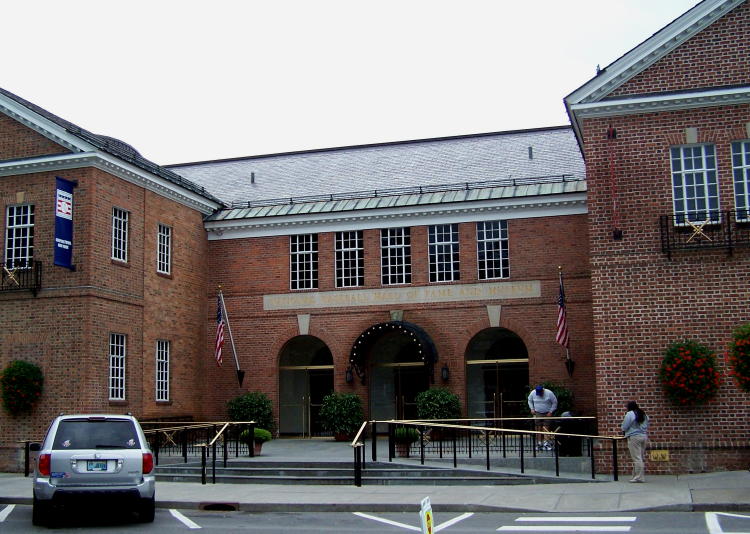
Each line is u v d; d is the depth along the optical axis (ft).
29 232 90.33
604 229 75.46
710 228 72.95
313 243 108.68
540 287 99.81
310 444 98.53
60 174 89.66
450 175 112.06
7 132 91.97
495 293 101.14
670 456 71.26
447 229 104.53
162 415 98.48
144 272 96.99
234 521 53.01
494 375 102.89
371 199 109.29
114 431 51.72
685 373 70.54
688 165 75.20
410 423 74.69
